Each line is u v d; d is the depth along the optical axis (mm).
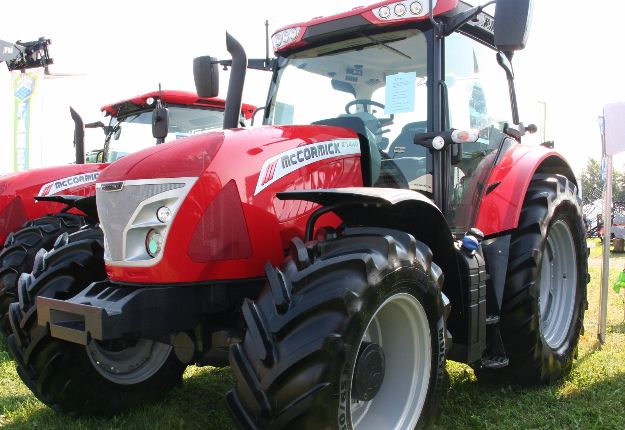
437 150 2855
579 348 4152
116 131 6535
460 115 3121
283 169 2510
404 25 2986
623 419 2826
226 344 2307
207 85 3047
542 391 3244
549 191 3422
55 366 2725
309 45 3285
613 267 9414
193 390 3387
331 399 1880
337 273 2018
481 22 3316
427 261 2299
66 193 5281
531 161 3432
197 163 2322
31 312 2604
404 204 2309
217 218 2307
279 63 3438
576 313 3705
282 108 3365
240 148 2430
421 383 2326
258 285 2426
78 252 2801
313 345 1878
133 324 2152
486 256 3115
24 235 4195
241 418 1922
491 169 3352
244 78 2771
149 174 2326
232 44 2760
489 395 3197
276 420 1863
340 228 2369
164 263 2258
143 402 3088
